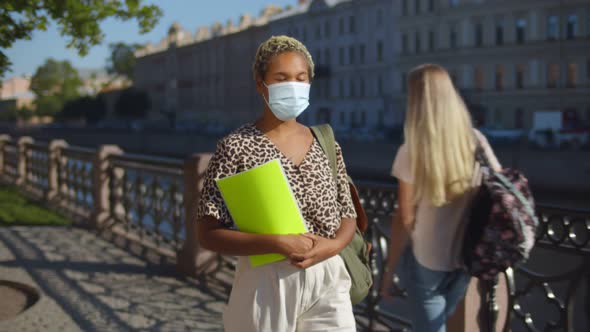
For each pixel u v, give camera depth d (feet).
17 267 17.54
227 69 253.65
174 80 300.40
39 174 34.19
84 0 17.28
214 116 264.72
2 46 16.44
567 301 8.54
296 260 5.76
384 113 180.24
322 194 6.13
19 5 15.69
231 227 6.21
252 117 237.86
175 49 297.53
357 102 190.19
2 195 34.96
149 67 331.77
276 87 5.98
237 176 5.84
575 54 140.97
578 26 140.15
